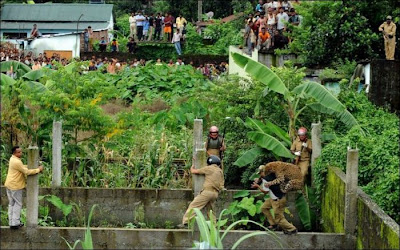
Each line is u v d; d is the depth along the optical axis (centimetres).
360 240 1458
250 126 1872
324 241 1512
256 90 1998
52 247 1522
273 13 2988
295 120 1875
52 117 1909
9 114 1995
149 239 1519
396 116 2077
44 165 1852
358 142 1662
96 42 4334
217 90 2106
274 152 1766
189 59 4084
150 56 4253
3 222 1669
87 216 1736
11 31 5038
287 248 1525
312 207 1714
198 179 1625
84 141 1930
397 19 2667
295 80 2005
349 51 2673
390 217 1361
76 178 1862
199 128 1741
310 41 2714
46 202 1722
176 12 5478
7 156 1964
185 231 1520
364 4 2730
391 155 1563
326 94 1802
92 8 5122
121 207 1734
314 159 1750
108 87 1947
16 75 2475
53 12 5131
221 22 4731
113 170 1848
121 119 1966
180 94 3072
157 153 1881
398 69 2155
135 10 5753
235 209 1664
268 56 2825
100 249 1519
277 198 1548
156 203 1734
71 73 1973
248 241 1524
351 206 1486
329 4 2808
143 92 3084
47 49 4194
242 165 1806
